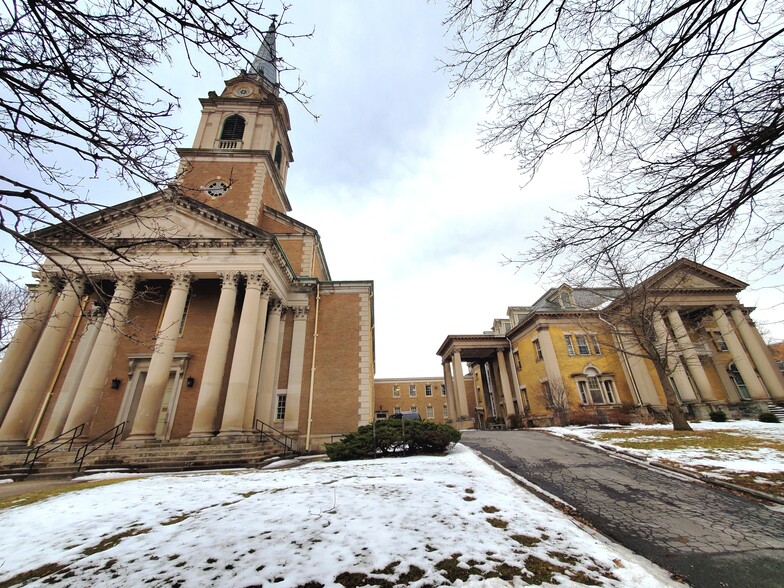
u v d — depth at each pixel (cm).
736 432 1401
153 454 1189
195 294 1802
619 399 2470
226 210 2042
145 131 411
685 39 387
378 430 1198
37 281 1505
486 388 3950
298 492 662
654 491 677
